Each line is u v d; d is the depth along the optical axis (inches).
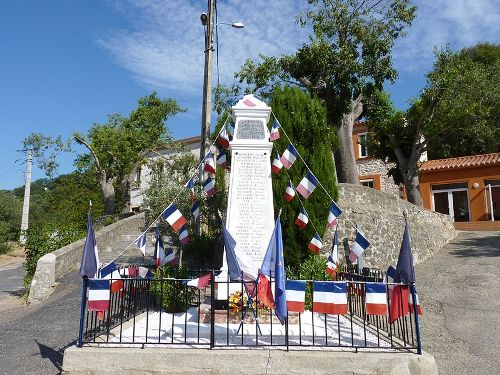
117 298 299.4
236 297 289.9
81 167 1158.3
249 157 338.3
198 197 467.5
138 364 209.0
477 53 1350.9
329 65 685.9
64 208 1323.8
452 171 954.7
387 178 1106.7
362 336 255.6
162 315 309.3
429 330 302.2
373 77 732.0
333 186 424.5
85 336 237.9
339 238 476.7
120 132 1082.7
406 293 223.3
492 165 909.8
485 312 340.5
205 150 516.4
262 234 323.0
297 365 207.6
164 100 1211.2
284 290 217.5
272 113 398.6
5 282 601.9
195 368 208.2
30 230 535.2
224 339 244.1
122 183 1108.5
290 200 380.5
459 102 818.8
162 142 1168.8
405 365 206.5
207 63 539.2
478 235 718.5
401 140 910.4
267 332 261.7
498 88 888.3
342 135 737.0
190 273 327.0
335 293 220.1
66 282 467.8
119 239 715.4
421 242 569.9
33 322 334.3
